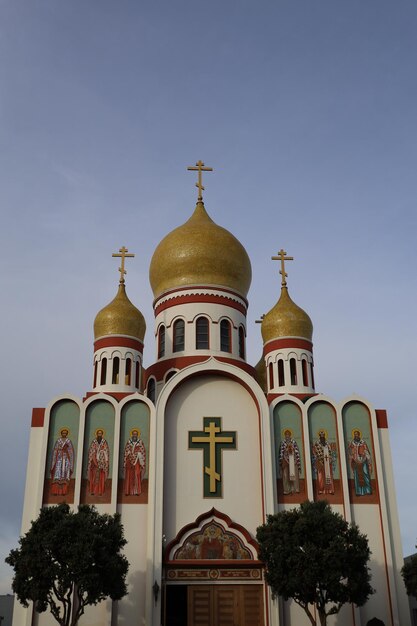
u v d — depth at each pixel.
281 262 50.12
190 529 36.31
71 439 37.59
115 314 45.50
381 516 36.72
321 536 29.88
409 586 31.36
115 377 44.56
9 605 45.56
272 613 34.16
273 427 38.66
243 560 35.44
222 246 48.41
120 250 49.50
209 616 34.59
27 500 35.94
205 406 39.47
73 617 30.72
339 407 39.12
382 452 38.44
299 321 46.84
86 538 28.34
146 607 33.84
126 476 37.06
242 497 37.31
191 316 46.44
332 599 30.28
